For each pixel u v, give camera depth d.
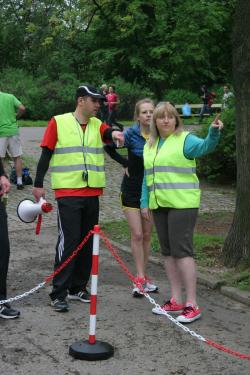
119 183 13.51
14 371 4.60
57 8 32.31
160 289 6.71
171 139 5.71
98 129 6.09
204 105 29.91
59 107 35.44
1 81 38.31
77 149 5.91
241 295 6.36
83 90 5.94
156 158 5.70
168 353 4.99
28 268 7.42
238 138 7.19
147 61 32.72
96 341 4.98
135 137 6.21
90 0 25.16
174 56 30.52
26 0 33.56
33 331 5.41
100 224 9.62
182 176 5.65
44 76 38.66
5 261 5.65
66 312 5.91
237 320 5.82
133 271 7.38
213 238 8.39
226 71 38.97
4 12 44.88
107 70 37.06
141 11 28.19
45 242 8.66
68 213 5.87
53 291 5.96
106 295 6.46
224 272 7.07
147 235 6.45
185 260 5.72
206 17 27.98
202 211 10.95
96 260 4.87
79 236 5.95
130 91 33.47
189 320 5.66
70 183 5.88
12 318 5.69
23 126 29.72
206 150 5.48
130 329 5.50
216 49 35.16
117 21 27.12
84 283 6.24
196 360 4.86
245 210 7.11
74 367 4.68
